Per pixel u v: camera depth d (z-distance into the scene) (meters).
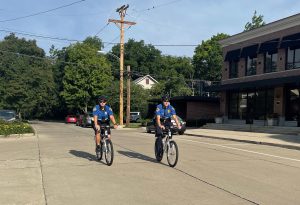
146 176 9.38
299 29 28.11
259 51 31.94
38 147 15.89
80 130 32.16
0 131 21.53
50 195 7.46
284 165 11.61
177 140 21.02
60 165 10.96
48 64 62.75
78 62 65.56
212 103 42.72
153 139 21.19
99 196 7.40
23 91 52.38
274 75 30.41
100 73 66.06
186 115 41.97
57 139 20.56
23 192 7.70
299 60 28.42
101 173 9.73
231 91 36.41
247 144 19.28
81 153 13.73
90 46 68.75
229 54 35.97
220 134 25.44
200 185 8.42
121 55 41.25
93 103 67.44
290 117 28.92
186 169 10.44
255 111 32.88
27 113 69.81
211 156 13.38
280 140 20.42
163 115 11.43
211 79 84.31
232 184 8.57
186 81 92.12
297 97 28.31
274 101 30.08
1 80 56.31
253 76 32.84
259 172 10.20
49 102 70.12
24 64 55.44
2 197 7.30
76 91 66.06
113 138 21.67
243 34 33.78
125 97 56.72
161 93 67.31
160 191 7.82
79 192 7.71
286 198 7.39
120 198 7.25
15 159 12.15
